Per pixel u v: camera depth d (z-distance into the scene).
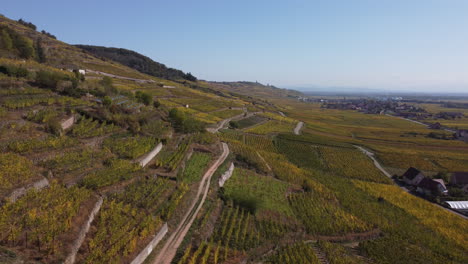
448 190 68.81
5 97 43.94
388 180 75.25
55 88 55.97
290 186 57.28
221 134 93.19
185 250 27.84
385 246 41.12
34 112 41.66
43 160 30.73
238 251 31.50
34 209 22.55
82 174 31.39
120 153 40.62
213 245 31.12
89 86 67.88
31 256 19.09
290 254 34.50
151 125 58.41
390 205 58.62
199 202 38.00
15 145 30.38
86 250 22.38
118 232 24.91
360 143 112.69
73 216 24.14
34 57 100.62
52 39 163.62
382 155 96.69
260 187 52.03
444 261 39.78
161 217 31.05
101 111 51.56
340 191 61.56
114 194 30.69
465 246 44.78
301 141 102.88
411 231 47.41
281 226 40.25
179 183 39.41
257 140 97.38
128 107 62.66
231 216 38.59
